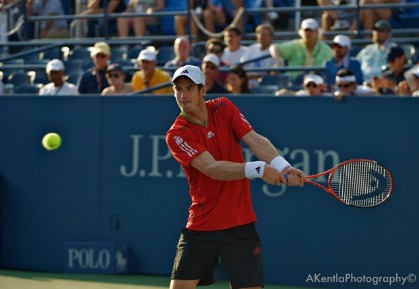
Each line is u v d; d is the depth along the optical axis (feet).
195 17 61.52
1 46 67.67
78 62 61.62
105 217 43.91
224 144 27.76
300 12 65.00
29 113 45.01
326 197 40.47
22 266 45.34
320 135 40.47
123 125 43.55
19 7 69.56
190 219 28.22
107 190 43.88
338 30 61.26
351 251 40.22
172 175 42.83
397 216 39.65
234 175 26.58
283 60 54.60
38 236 45.03
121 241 43.70
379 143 39.78
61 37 69.21
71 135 44.39
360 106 39.93
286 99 40.83
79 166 44.27
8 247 45.62
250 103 41.37
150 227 43.21
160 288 40.40
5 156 45.47
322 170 40.45
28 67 60.95
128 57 62.39
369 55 54.29
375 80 48.85
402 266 39.68
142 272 43.52
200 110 27.50
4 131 45.42
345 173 29.40
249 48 56.65
